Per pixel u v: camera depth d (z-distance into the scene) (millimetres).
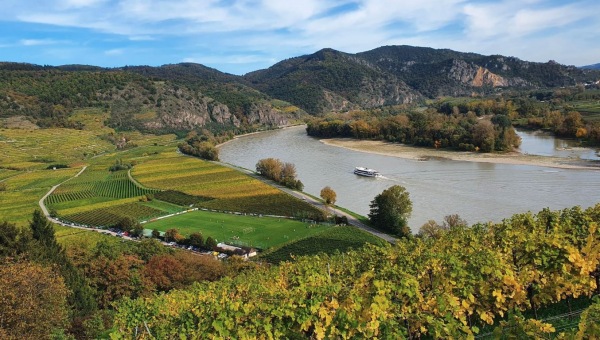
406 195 73188
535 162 106000
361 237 69875
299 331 17547
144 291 43656
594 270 18562
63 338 26844
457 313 16859
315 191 101750
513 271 19422
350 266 27359
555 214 27266
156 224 86188
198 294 27531
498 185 88312
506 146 123938
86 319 32094
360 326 16141
